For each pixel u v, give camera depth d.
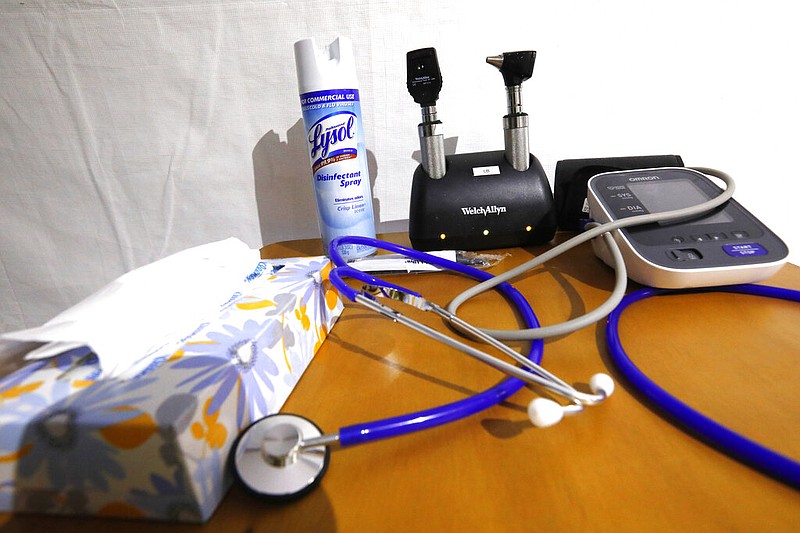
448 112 0.58
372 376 0.28
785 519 0.16
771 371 0.26
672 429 0.21
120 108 0.58
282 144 0.60
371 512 0.18
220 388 0.19
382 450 0.21
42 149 0.60
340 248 0.46
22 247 0.65
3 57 0.56
